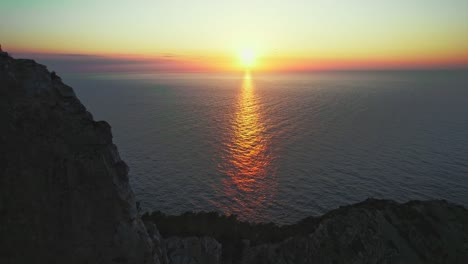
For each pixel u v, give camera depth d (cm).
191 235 2014
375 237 2495
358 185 5825
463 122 11775
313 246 2288
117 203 1402
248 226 2486
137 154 7419
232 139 8962
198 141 8688
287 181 5988
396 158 7331
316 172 6438
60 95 1545
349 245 2381
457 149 8075
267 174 6325
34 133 1351
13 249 1182
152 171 6378
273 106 16325
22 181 1267
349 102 17950
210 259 1905
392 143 8631
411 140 8981
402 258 2406
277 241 2294
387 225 2669
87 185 1364
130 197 1491
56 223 1273
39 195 1278
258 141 8781
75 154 1387
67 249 1262
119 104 16250
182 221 2288
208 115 13175
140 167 6581
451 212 3023
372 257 2344
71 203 1316
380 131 10138
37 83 1472
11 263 1165
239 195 5416
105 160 1448
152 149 7819
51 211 1278
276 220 4662
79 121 1498
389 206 2936
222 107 15812
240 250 2116
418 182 5962
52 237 1252
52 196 1297
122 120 11675
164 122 11412
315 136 9412
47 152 1342
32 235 1223
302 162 7031
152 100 18412
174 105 16300
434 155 7569
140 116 12656
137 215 1506
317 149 8025
